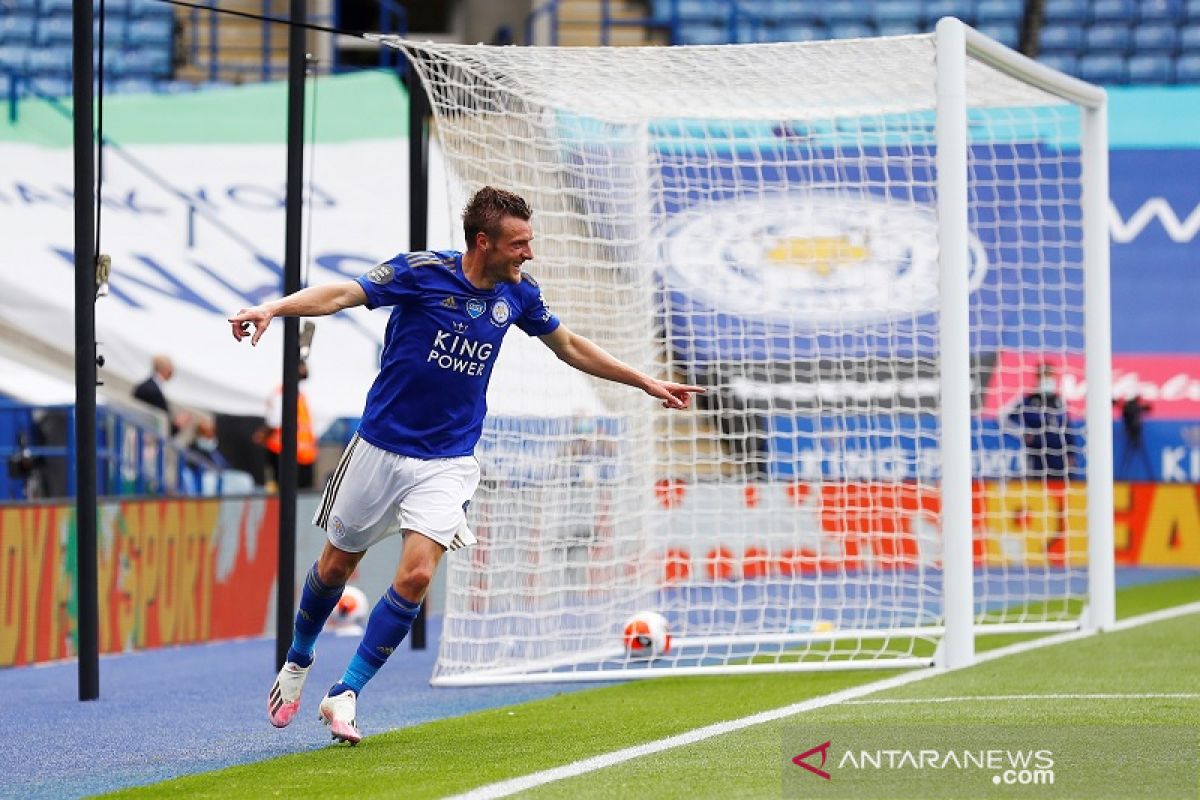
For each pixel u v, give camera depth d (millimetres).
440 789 18344
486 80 31266
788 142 42281
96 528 28859
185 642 40156
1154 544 61031
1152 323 71500
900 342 55906
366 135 61000
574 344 22547
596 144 35469
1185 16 81062
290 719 23109
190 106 61188
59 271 52188
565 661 31500
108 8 75500
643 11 82125
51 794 19469
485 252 20922
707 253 44750
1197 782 18094
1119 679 27797
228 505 42062
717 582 36969
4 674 33844
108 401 50906
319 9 79375
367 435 21391
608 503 36125
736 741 21750
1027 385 62344
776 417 53781
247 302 54281
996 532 59219
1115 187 74375
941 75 30375
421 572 21359
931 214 54594
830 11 81750
